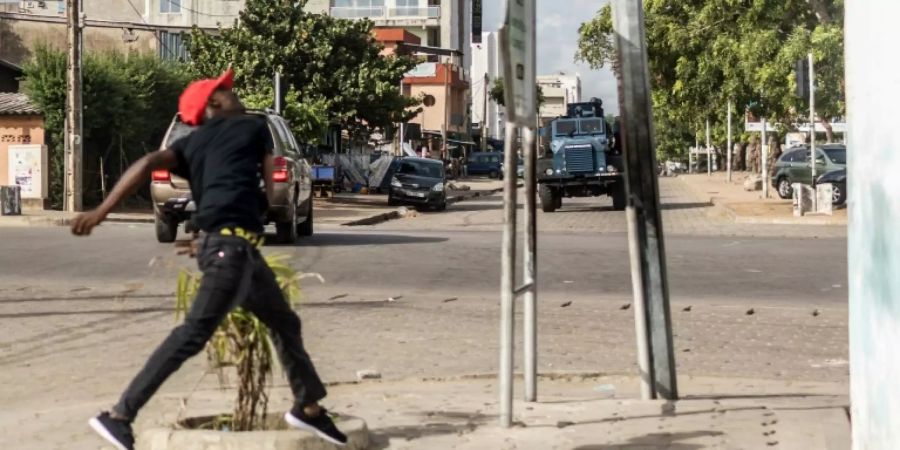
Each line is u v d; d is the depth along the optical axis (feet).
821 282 46.78
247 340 18.13
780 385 25.79
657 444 19.44
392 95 157.48
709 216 99.55
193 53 151.43
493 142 363.15
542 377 26.89
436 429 20.75
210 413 20.95
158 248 57.41
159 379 16.92
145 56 115.14
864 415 14.93
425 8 286.25
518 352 30.89
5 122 102.22
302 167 64.03
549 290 44.16
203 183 17.28
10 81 133.49
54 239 62.54
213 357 19.01
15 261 51.83
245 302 17.34
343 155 163.32
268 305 17.52
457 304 39.78
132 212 100.27
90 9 232.12
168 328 34.63
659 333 23.41
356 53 157.79
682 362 29.63
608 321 36.35
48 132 102.17
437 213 121.60
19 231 69.36
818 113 100.83
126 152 108.99
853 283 15.53
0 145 102.63
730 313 38.01
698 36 102.53
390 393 24.66
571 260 54.44
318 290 43.29
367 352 30.71
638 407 22.71
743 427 20.62
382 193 161.48
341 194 155.33
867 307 14.71
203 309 16.87
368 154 177.78
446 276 48.01
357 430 18.99
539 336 33.63
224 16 236.63
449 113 291.17
